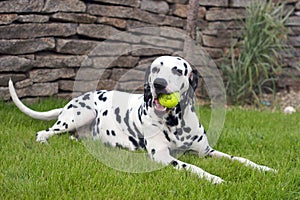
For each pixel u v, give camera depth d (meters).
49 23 5.42
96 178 2.98
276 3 6.84
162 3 6.12
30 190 2.78
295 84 6.90
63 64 5.55
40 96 5.48
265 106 6.27
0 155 3.37
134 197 2.77
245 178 3.21
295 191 3.04
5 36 5.19
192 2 5.45
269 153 3.83
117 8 5.81
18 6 5.20
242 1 6.56
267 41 6.33
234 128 4.66
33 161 3.24
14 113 4.65
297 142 4.24
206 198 2.81
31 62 5.36
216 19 6.46
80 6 5.57
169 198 2.78
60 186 2.88
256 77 6.42
